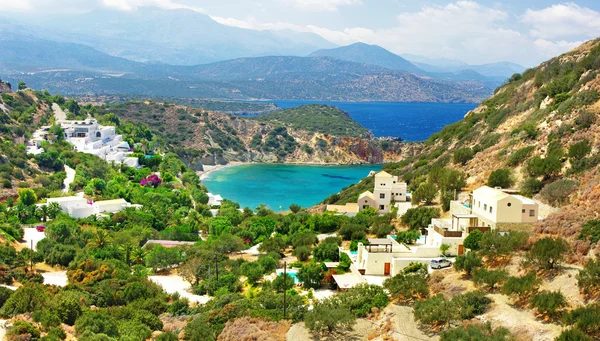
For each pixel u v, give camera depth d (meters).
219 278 94.81
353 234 106.69
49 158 193.88
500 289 66.25
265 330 68.81
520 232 77.00
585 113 108.00
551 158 99.00
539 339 54.81
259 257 103.62
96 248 119.56
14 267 100.06
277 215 155.25
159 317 80.50
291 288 85.00
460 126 186.12
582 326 53.22
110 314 76.69
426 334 62.25
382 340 62.53
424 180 141.38
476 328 57.81
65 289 87.56
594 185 85.94
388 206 128.50
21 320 68.31
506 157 117.75
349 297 73.25
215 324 72.88
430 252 84.38
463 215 90.44
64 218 144.00
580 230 72.69
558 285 62.81
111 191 179.12
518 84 171.88
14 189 166.38
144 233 135.75
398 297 72.12
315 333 67.00
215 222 147.88
